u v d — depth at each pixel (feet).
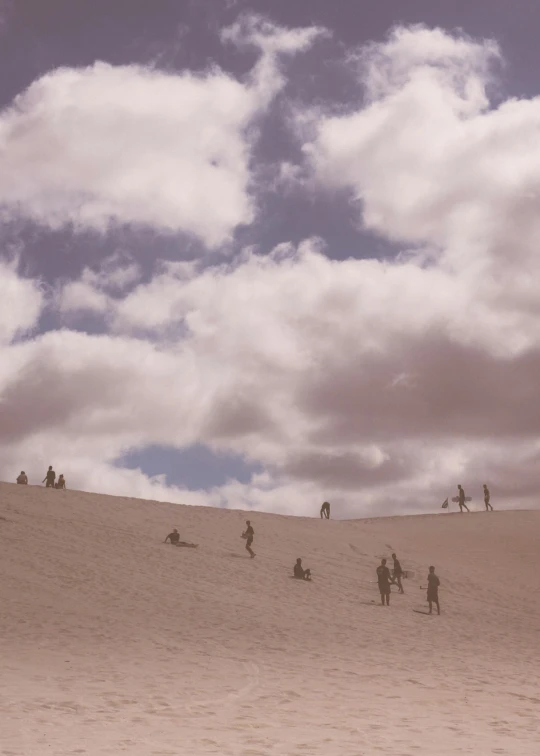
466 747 36.42
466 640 86.84
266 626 84.94
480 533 175.22
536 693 55.31
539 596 123.95
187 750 33.63
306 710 45.11
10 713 40.01
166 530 140.67
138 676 54.13
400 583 117.91
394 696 51.39
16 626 73.87
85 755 31.81
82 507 150.30
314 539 149.48
